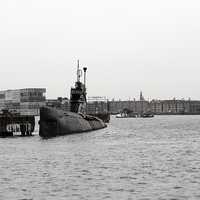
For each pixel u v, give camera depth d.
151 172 56.41
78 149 85.75
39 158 71.00
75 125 127.00
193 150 86.38
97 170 57.97
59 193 43.59
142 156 74.88
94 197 41.91
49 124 112.56
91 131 147.50
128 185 47.53
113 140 112.94
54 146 91.38
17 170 57.91
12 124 121.81
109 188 45.97
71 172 56.19
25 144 96.69
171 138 124.25
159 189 45.53
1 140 109.69
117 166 61.94
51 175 53.75
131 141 110.62
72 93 138.38
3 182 49.12
